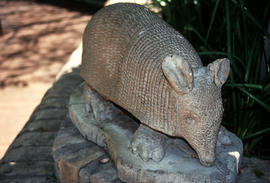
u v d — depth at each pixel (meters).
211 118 1.90
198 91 1.88
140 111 2.16
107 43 2.40
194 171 2.25
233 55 2.85
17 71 6.24
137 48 2.20
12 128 4.57
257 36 2.92
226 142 2.52
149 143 2.32
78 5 10.34
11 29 8.44
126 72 2.23
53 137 3.40
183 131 2.03
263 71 3.21
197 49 3.80
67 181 2.67
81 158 2.64
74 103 3.07
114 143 2.53
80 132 2.90
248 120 2.91
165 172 2.24
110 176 2.46
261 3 3.53
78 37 7.88
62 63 6.57
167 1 3.95
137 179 2.29
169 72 1.86
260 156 2.84
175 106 1.98
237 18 2.96
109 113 2.80
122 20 2.41
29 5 10.51
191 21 3.86
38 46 7.38
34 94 5.44
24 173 2.98
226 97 3.41
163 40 2.17
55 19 9.12
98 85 2.54
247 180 2.59
